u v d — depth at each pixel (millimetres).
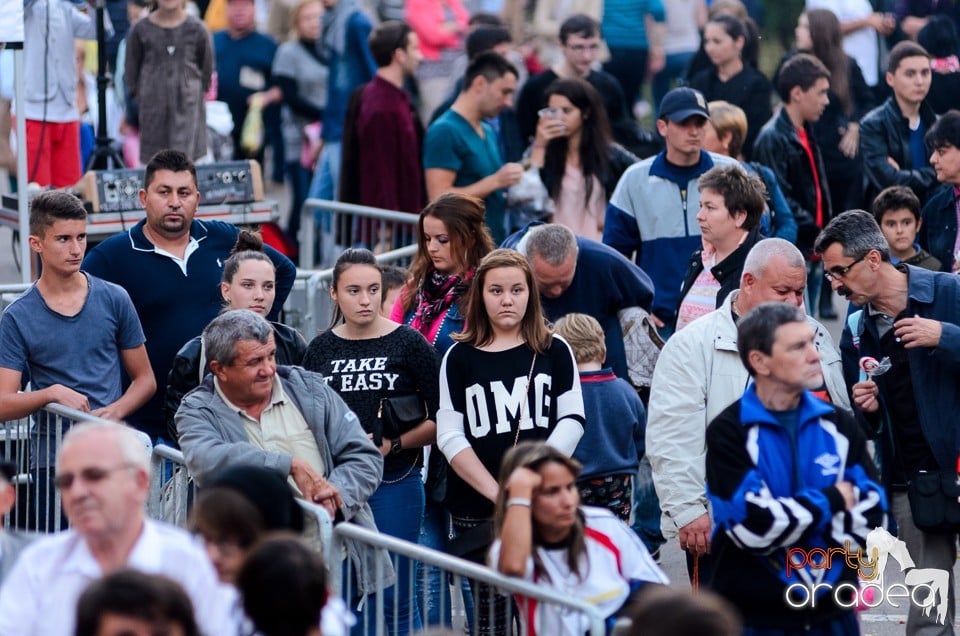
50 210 20203
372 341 19406
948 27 36812
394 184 33781
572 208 28969
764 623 15508
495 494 18031
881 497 15328
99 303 20750
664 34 43281
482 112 30609
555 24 43062
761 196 21156
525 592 14594
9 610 13344
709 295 21516
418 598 19203
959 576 22578
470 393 18500
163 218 21844
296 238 41438
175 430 19062
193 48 34031
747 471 15211
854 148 32844
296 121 41531
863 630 21219
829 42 36812
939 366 18375
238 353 17297
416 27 43438
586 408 19734
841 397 18312
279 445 17703
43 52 33219
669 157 24953
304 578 12391
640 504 23047
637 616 11438
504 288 18359
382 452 19078
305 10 41344
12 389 20203
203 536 13984
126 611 11070
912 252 24406
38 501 20156
